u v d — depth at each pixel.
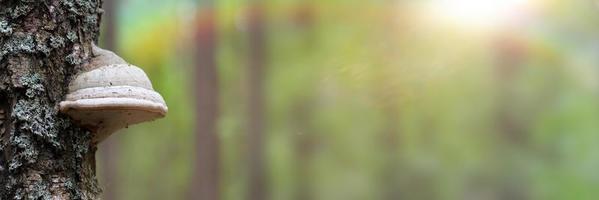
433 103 15.35
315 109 15.25
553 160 19.83
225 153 14.55
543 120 18.83
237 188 15.03
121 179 12.07
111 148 11.07
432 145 17.28
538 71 17.41
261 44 14.67
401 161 17.44
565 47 17.44
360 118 15.58
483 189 19.31
